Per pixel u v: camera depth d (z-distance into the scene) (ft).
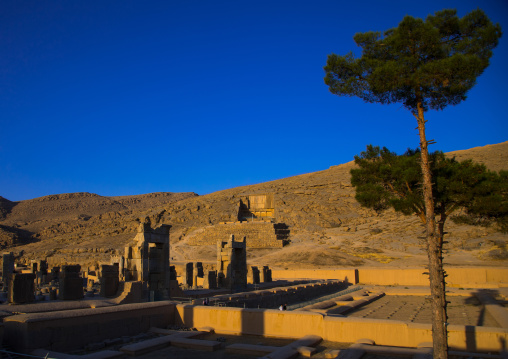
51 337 50.93
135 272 84.58
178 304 70.54
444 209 58.75
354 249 211.00
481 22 51.03
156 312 66.23
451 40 53.11
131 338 58.70
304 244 235.20
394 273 153.99
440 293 44.39
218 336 62.59
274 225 260.21
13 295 62.64
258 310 63.62
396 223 250.16
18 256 278.67
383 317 83.25
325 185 349.82
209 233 270.05
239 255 117.91
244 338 61.16
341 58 56.54
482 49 50.42
